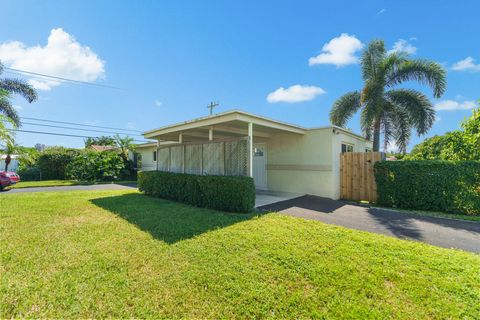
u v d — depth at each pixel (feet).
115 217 17.22
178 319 6.66
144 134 33.37
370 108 31.04
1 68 45.70
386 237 12.79
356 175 25.53
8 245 11.67
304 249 11.05
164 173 26.84
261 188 32.94
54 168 57.82
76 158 53.78
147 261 9.93
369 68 33.35
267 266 9.47
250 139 20.12
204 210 19.65
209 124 22.24
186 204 22.61
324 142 26.78
